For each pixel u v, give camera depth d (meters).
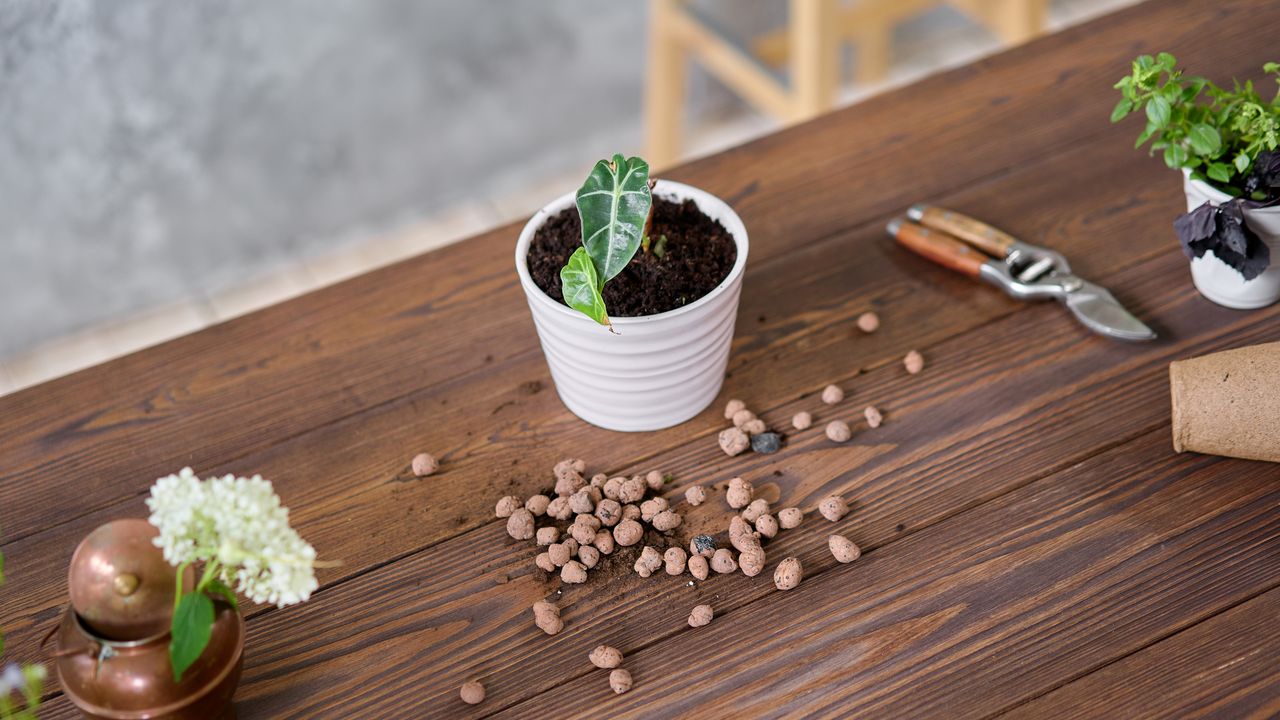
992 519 1.31
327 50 2.31
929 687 1.23
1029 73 1.62
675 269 1.33
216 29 2.19
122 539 1.16
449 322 1.46
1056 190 1.51
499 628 1.28
